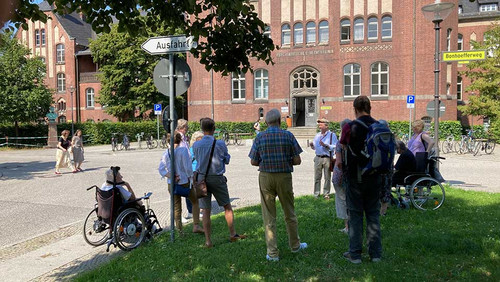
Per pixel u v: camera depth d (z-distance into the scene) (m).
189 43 6.36
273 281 4.49
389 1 31.17
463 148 22.25
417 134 8.29
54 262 5.84
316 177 9.35
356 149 4.68
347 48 32.41
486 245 5.37
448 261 4.86
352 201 4.90
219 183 5.94
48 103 32.47
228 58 5.20
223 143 6.04
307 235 6.18
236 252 5.52
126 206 6.42
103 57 41.56
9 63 30.59
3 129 32.44
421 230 6.14
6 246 6.66
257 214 7.88
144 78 39.09
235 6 4.50
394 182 8.13
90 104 49.47
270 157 5.11
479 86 26.45
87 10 4.86
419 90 30.55
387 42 31.28
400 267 4.70
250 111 35.09
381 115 31.59
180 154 6.59
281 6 33.97
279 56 34.16
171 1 4.89
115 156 23.05
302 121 35.09
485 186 11.40
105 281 4.72
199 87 36.09
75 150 16.11
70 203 10.17
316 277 4.54
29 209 9.52
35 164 19.61
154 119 40.28
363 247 5.57
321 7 33.03
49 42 49.56
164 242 6.39
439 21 10.41
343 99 32.69
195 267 5.04
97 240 6.82
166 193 11.24
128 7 4.83
